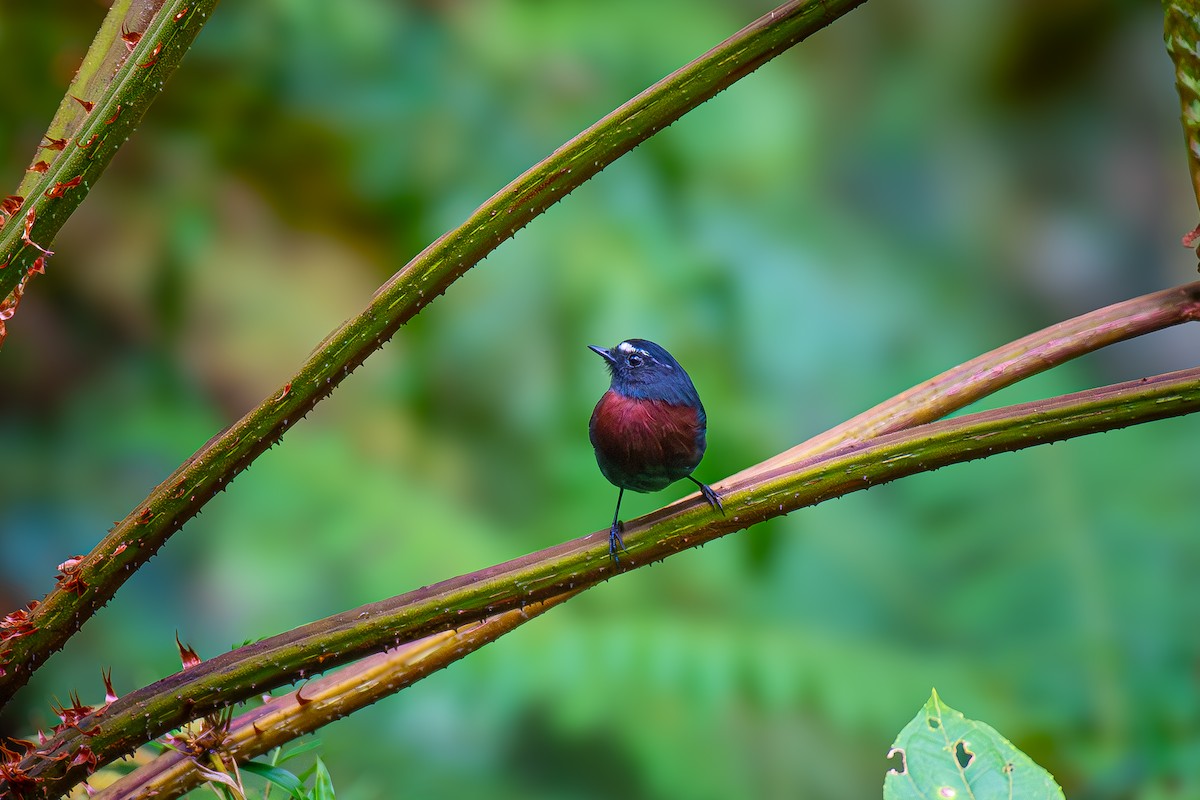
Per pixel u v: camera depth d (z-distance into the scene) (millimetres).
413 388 11039
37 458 10609
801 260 12258
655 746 9109
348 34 11195
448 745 9156
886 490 10891
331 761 8477
